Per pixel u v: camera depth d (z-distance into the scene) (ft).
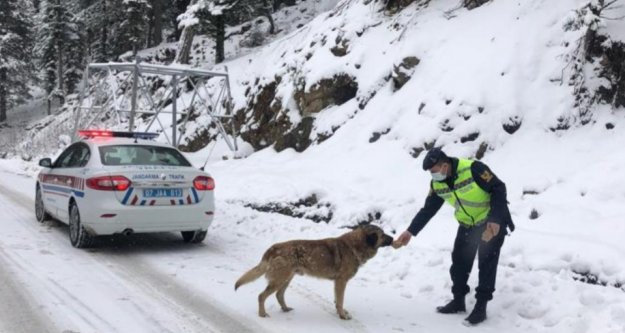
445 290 19.48
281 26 98.02
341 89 45.93
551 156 29.96
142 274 21.21
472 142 32.99
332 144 41.65
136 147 26.78
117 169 23.95
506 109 33.12
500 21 38.52
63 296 18.07
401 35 43.68
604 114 30.91
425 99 37.11
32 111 157.17
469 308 17.98
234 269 22.35
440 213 27.55
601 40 32.65
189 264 22.94
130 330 15.24
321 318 16.90
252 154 52.85
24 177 57.47
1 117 145.59
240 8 85.61
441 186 16.79
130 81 71.15
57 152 78.13
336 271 16.57
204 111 69.26
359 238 16.71
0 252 23.66
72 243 25.49
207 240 27.81
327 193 33.12
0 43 140.97
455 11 43.09
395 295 19.48
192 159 57.93
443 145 33.68
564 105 31.83
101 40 133.49
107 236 28.09
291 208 33.42
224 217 32.86
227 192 38.93
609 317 15.79
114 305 17.38
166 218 24.27
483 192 16.35
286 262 16.33
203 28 85.05
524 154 30.89
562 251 20.76
